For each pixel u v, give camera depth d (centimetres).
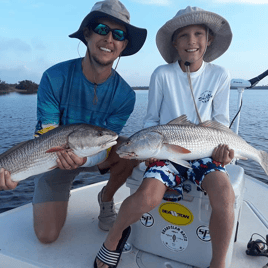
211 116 267
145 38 267
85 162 231
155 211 205
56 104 257
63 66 261
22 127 1561
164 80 262
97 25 235
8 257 208
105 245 189
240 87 316
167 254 206
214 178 181
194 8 250
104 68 251
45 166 217
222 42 279
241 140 228
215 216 168
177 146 202
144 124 273
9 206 481
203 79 258
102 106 270
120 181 243
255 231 254
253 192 346
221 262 165
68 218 276
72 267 197
